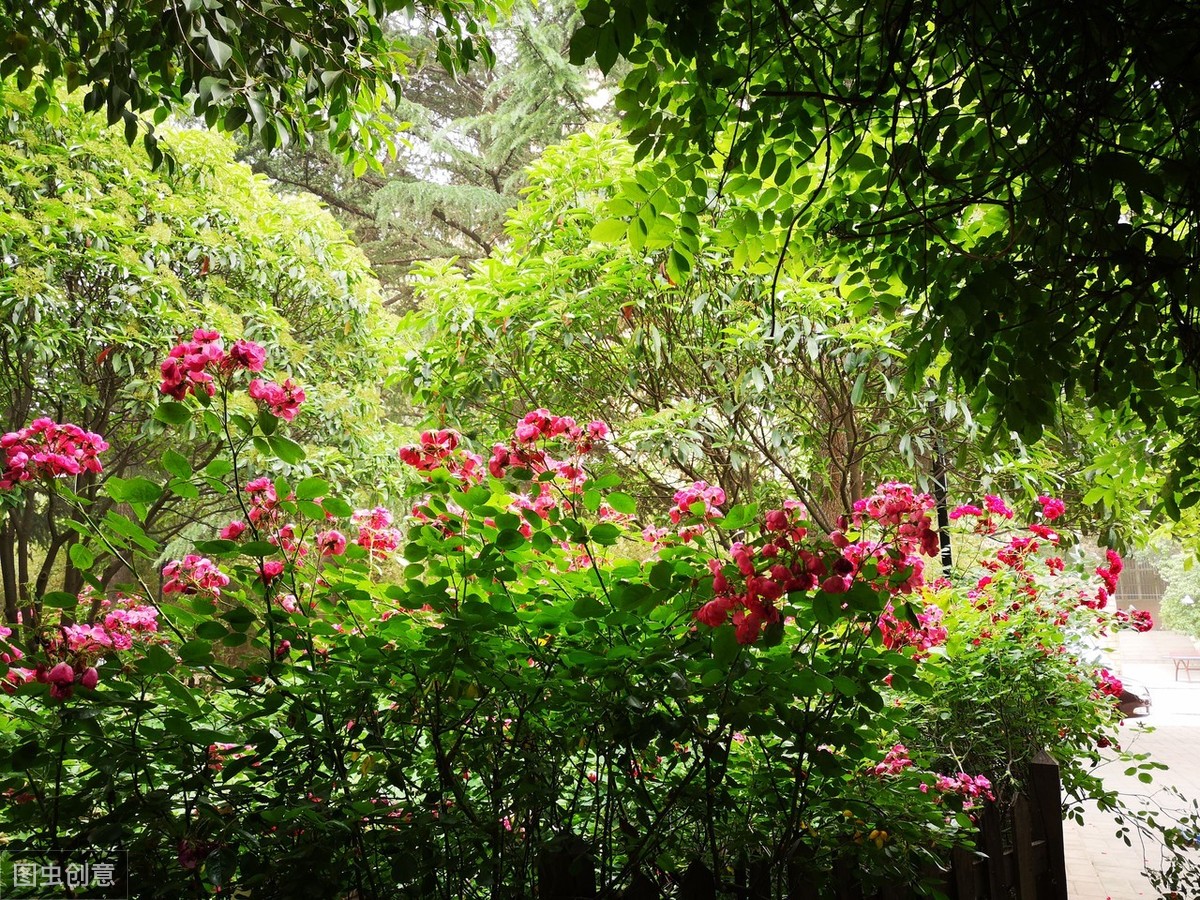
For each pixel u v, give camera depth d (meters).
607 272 4.63
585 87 11.09
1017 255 2.10
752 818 2.09
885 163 2.16
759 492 5.54
